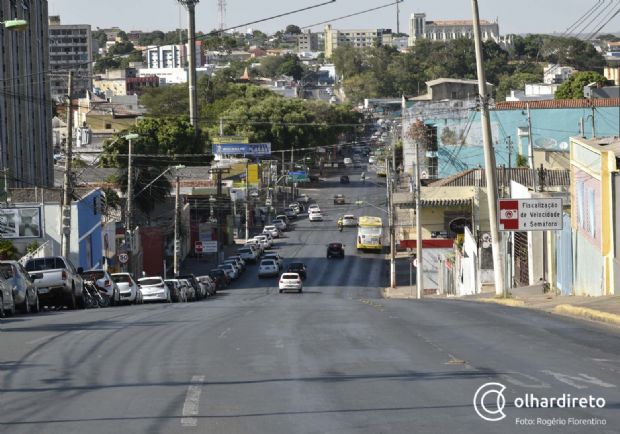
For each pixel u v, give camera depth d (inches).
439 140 6294.3
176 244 4724.4
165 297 3440.0
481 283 3774.6
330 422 799.1
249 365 1143.0
